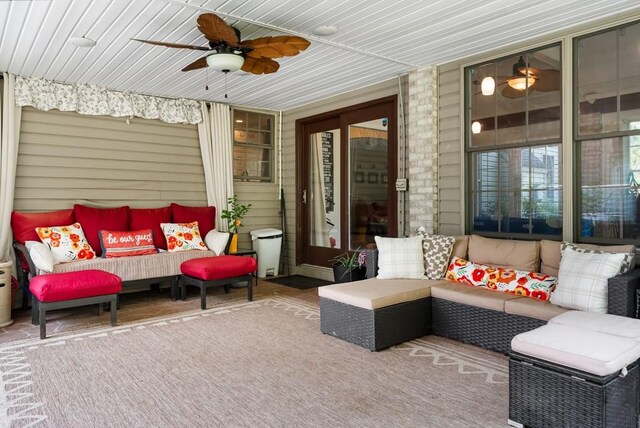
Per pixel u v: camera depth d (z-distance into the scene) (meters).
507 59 4.28
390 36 3.98
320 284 6.18
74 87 5.31
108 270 4.75
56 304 3.80
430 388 2.71
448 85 4.74
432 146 4.84
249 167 6.94
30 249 4.30
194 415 2.39
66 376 2.93
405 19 3.60
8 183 4.82
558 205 3.95
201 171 6.40
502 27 3.80
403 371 2.98
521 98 4.18
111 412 2.43
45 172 5.18
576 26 3.76
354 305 3.51
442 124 4.82
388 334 3.45
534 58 4.09
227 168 6.52
